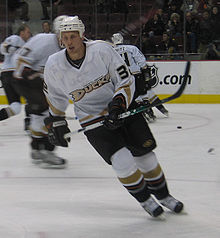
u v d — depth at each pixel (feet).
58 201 18.39
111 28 59.62
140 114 15.84
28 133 35.17
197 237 14.05
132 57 35.58
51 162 24.52
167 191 16.34
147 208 15.57
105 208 17.29
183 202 17.78
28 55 24.45
